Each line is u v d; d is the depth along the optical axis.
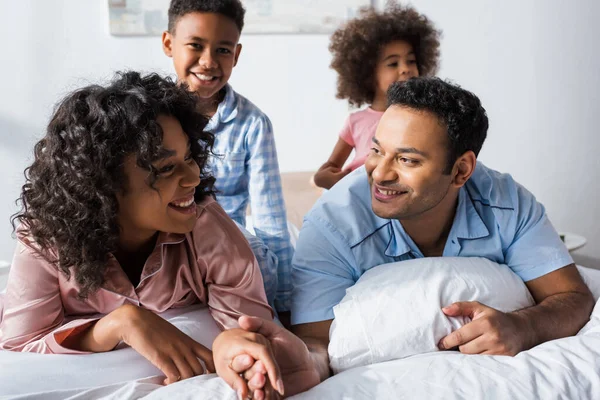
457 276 1.07
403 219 1.15
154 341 0.93
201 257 1.09
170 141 0.96
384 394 0.87
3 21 2.59
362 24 2.17
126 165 0.94
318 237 1.19
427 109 1.06
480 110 1.11
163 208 0.96
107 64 2.68
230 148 1.63
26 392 0.89
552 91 2.79
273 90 2.86
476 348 0.99
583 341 0.98
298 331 1.17
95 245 0.96
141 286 1.05
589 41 2.68
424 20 2.19
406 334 1.00
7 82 2.63
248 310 1.10
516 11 2.80
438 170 1.07
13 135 2.66
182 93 1.01
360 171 1.28
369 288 1.06
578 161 2.76
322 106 2.90
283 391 0.82
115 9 2.65
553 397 0.87
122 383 0.92
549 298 1.15
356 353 1.01
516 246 1.20
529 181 2.89
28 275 1.00
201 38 1.63
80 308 1.06
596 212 2.73
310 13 2.80
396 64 2.15
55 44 2.64
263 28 2.79
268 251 1.48
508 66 2.84
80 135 0.92
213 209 1.14
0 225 2.70
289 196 2.52
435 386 0.88
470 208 1.20
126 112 0.92
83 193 0.93
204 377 0.90
